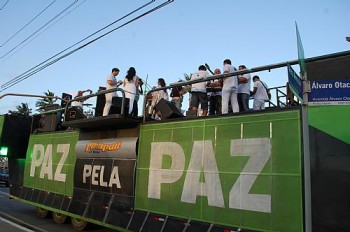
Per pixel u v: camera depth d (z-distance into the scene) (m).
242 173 6.26
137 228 8.11
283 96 8.20
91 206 9.84
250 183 6.11
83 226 10.81
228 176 6.48
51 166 12.45
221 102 8.82
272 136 5.98
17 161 15.12
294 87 4.78
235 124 6.59
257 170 6.06
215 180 6.68
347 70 5.52
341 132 5.27
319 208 5.27
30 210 15.57
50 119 13.60
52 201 11.94
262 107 8.74
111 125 9.76
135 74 10.19
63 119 12.84
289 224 5.50
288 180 5.64
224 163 6.60
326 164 5.31
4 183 31.84
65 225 11.98
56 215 12.36
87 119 9.52
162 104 8.51
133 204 8.39
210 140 6.96
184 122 7.60
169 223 7.36
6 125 15.05
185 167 7.32
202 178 6.93
